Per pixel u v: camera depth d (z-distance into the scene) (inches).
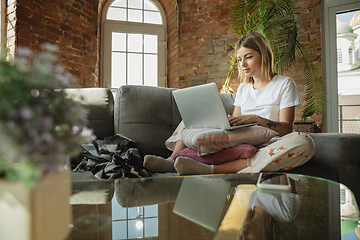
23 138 9.8
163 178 31.8
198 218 17.4
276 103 64.7
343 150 50.5
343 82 126.4
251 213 18.3
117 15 148.2
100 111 66.7
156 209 19.6
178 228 15.6
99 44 143.4
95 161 55.1
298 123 107.3
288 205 20.4
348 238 15.3
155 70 154.2
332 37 127.0
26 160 10.0
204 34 140.3
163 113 70.0
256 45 67.6
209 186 27.5
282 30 118.4
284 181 27.4
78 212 18.9
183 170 44.3
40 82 10.8
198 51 140.8
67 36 122.8
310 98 118.9
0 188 10.9
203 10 140.6
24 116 9.6
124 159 51.9
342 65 126.5
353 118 124.6
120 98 68.1
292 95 63.1
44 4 114.1
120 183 29.1
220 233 14.7
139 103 67.9
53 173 12.4
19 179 10.8
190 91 53.6
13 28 105.7
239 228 15.4
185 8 142.9
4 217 11.0
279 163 47.3
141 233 14.8
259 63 68.1
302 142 47.1
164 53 154.9
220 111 50.1
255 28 121.3
